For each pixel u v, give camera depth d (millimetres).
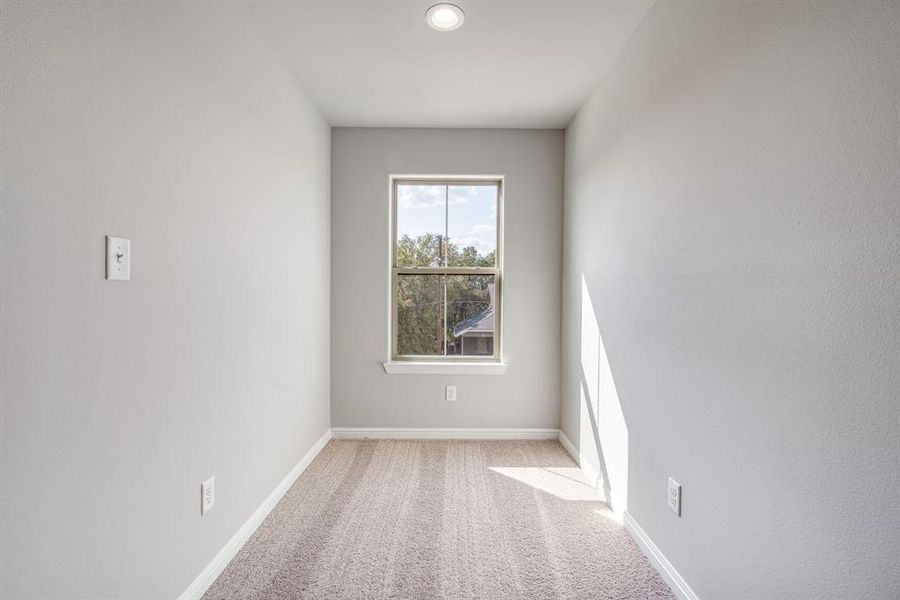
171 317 1401
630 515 2053
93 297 1086
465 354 3451
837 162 976
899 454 845
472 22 2035
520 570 1779
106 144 1122
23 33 900
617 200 2260
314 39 2170
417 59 2363
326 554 1872
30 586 936
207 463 1630
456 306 3449
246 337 1939
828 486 995
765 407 1189
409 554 1879
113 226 1149
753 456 1234
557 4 1893
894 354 854
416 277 3453
